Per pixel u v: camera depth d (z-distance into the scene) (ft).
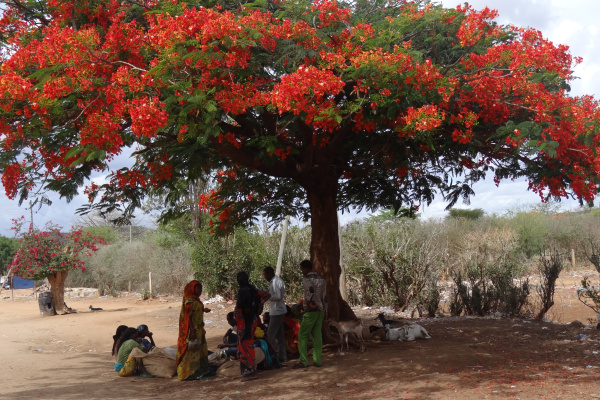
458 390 19.54
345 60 22.53
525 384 20.04
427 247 48.49
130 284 98.02
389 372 22.81
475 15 23.22
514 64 23.39
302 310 26.27
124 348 26.78
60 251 61.67
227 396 20.70
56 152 24.03
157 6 23.94
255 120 27.45
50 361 31.30
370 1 28.19
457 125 24.41
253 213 36.58
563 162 23.89
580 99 23.79
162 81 20.25
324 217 30.81
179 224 84.33
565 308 44.45
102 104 21.25
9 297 102.32
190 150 25.00
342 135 27.48
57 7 23.73
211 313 52.95
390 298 48.42
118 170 27.25
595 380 20.30
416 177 33.35
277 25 22.35
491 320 36.58
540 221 85.10
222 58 20.66
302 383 22.21
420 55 21.52
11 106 20.49
